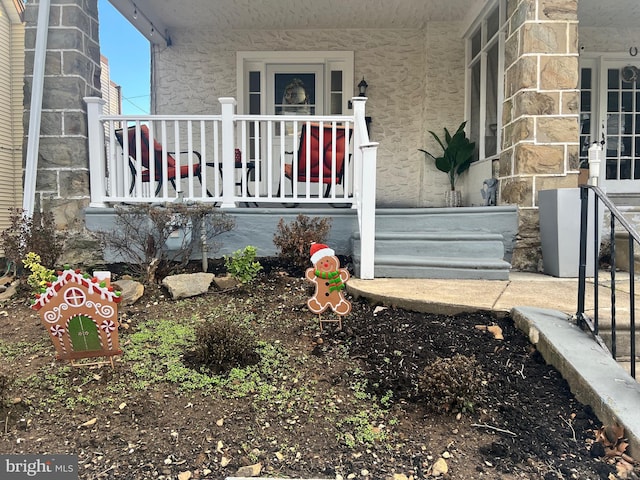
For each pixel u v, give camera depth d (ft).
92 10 16.11
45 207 14.97
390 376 8.01
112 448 6.29
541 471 5.91
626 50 22.88
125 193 15.39
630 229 7.45
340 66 24.38
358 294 11.45
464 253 14.10
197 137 24.00
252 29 23.70
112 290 7.94
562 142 14.79
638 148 23.36
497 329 9.27
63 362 8.48
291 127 24.59
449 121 23.07
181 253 13.75
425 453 6.29
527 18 14.55
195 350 8.75
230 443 6.43
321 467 6.01
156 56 23.80
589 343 8.20
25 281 12.87
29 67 15.02
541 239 14.75
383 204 24.16
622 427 6.31
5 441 6.40
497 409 7.17
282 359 8.61
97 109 15.23
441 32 22.79
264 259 14.90
